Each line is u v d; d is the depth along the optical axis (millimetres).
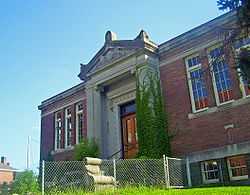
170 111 17531
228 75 15898
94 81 20969
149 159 14836
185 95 17156
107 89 21156
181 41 17812
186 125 16703
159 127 17203
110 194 11242
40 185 13188
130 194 10703
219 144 15211
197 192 9695
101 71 20609
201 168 15586
